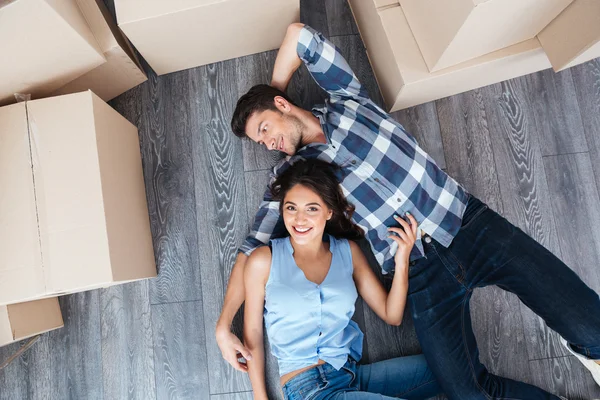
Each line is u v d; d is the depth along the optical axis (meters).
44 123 1.34
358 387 1.48
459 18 1.20
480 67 1.47
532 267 1.38
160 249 1.68
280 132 1.41
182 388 1.64
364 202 1.44
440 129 1.74
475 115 1.75
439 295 1.47
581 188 1.73
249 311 1.41
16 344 1.64
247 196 1.71
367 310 1.67
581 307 1.33
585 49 1.27
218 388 1.64
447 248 1.48
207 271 1.68
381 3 1.48
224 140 1.72
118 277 1.33
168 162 1.71
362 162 1.40
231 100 1.74
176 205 1.70
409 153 1.41
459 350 1.46
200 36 1.52
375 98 1.76
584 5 1.23
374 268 1.70
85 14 1.42
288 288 1.36
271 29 1.60
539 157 1.74
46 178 1.32
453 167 1.73
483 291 1.68
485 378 1.47
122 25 1.37
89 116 1.34
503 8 1.17
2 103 1.45
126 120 1.59
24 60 1.32
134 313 1.66
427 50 1.42
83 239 1.30
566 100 1.76
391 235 1.43
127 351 1.65
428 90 1.57
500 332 1.67
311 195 1.32
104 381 1.64
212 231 1.69
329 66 1.39
